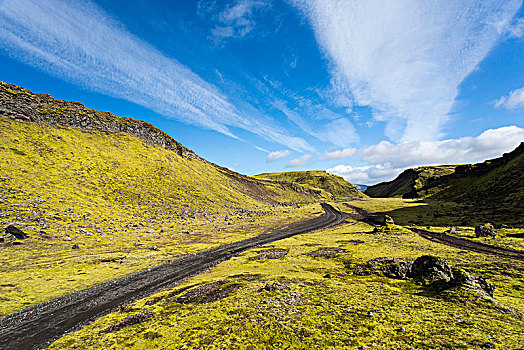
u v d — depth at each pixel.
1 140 86.44
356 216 151.00
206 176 193.38
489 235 65.50
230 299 25.06
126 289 32.97
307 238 75.75
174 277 38.44
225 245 66.06
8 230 48.59
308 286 29.33
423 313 19.81
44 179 80.81
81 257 45.41
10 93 107.81
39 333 21.16
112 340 18.33
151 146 165.88
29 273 35.84
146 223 82.75
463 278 25.89
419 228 88.50
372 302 23.14
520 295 27.27
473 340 14.46
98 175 103.00
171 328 19.50
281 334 17.05
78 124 131.12
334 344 15.23
